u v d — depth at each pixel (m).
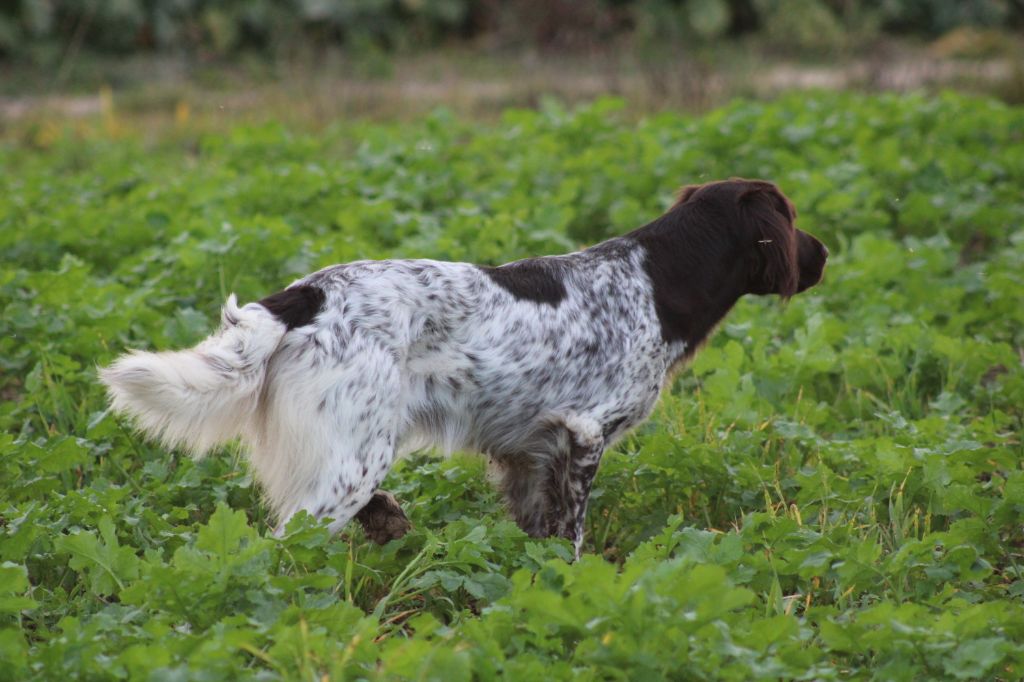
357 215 14.81
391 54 35.84
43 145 24.45
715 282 9.16
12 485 8.72
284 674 6.21
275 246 13.12
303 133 24.80
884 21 39.66
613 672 6.27
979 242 17.14
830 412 11.42
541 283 8.51
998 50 35.62
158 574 6.72
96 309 11.41
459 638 6.86
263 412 7.86
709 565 6.63
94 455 9.62
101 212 15.23
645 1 38.00
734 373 10.61
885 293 13.61
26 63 32.38
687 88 27.48
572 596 6.42
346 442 7.70
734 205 9.18
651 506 9.51
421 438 8.23
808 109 21.69
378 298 7.88
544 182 17.45
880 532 8.80
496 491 9.30
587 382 8.55
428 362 8.06
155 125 25.67
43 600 7.71
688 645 6.41
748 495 9.31
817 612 7.34
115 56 33.94
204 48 33.97
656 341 8.85
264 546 6.97
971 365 11.78
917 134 20.22
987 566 8.02
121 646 6.62
